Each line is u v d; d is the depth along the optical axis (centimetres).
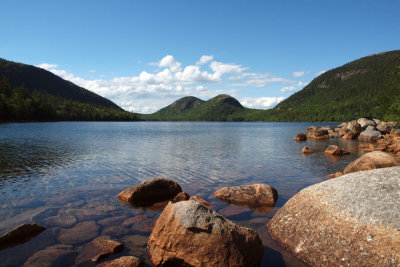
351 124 4478
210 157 2144
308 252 588
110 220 809
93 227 754
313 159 2033
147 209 918
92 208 918
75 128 7262
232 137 4675
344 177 673
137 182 1302
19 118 10556
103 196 1064
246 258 556
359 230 529
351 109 18700
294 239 635
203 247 548
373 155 1353
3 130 5631
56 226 757
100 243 650
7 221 791
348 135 4128
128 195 1016
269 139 4200
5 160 1903
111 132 5909
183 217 584
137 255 610
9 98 11481
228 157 2144
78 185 1233
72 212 875
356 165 1355
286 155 2273
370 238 508
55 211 882
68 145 2970
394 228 493
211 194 1099
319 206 628
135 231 732
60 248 628
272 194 1005
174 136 4891
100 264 555
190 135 5244
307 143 3416
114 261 558
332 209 596
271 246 653
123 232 724
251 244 584
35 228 719
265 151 2566
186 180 1351
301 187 1205
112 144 3186
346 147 2859
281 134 5706
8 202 971
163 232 595
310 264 571
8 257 589
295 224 655
